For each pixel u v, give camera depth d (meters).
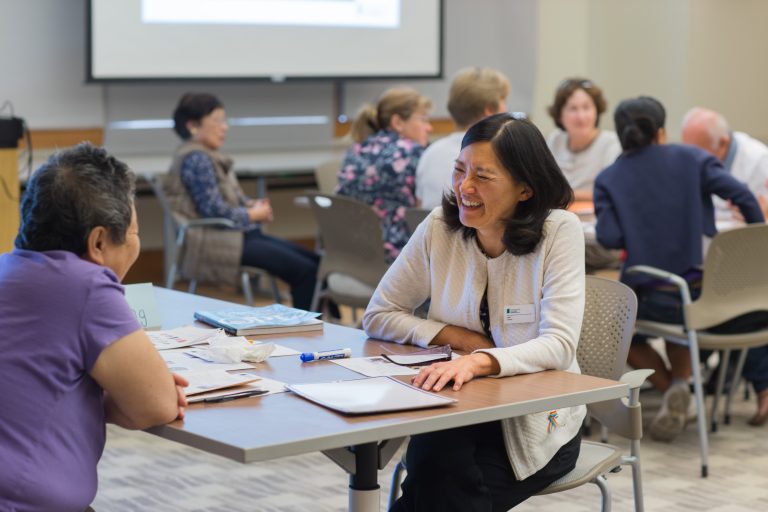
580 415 2.29
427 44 7.96
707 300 3.72
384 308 2.40
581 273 2.21
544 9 8.52
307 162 7.05
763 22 8.19
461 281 2.33
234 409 1.78
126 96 7.12
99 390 1.79
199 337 2.31
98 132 7.05
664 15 8.13
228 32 7.22
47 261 1.77
